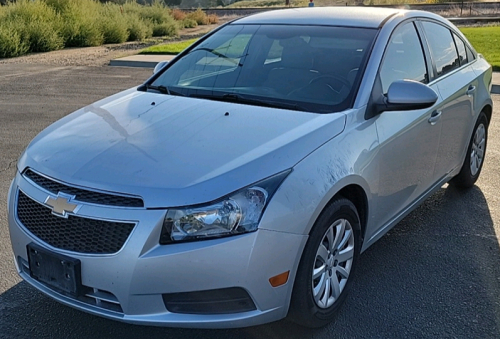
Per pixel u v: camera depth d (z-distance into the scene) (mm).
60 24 20219
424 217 4797
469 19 28125
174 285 2580
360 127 3307
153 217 2576
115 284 2598
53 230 2771
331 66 3707
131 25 23438
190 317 2645
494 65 12297
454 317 3312
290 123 3172
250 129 3107
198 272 2570
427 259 4039
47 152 3080
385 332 3160
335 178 2947
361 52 3725
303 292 2881
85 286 2686
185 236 2582
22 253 2953
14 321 3230
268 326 3203
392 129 3541
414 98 3322
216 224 2588
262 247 2635
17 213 3021
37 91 11047
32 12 20203
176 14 33281
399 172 3686
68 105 9641
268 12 4711
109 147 3000
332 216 3006
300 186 2791
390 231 4523
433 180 4359
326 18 4203
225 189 2629
